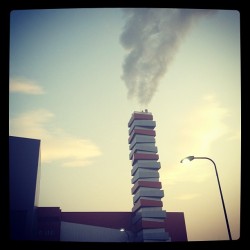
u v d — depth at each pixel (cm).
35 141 1945
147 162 4756
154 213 4284
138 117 5022
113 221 3052
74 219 2934
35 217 1994
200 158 1017
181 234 3288
